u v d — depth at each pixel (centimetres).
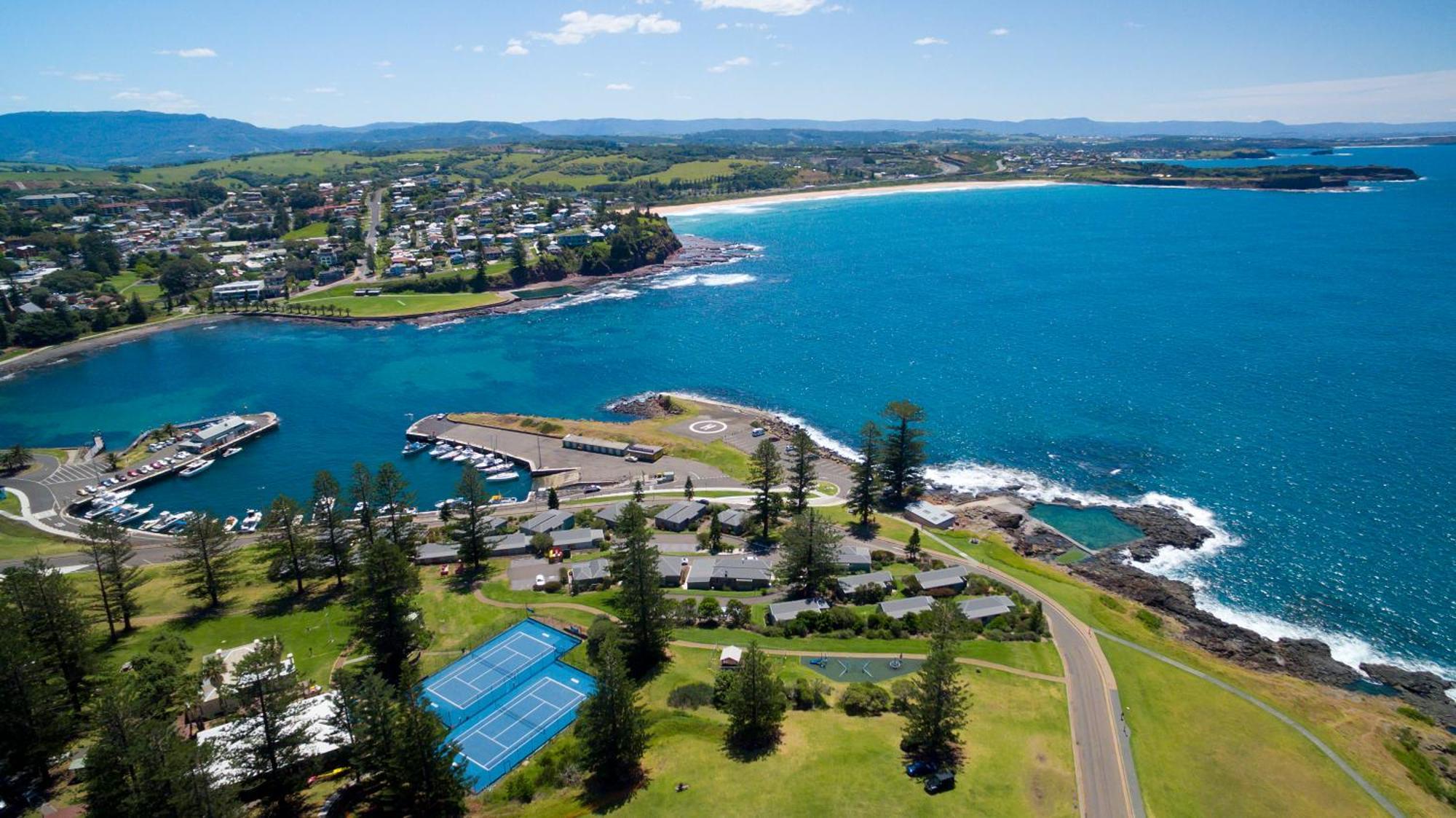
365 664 9950
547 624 10912
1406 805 7831
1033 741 8475
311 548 12225
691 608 11062
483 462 18175
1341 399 19362
